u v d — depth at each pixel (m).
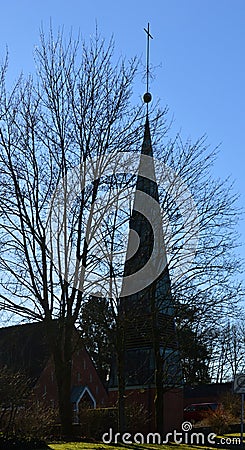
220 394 49.69
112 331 17.78
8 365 33.19
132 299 18.11
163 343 21.36
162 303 19.42
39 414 21.44
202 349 20.56
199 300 18.95
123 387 17.78
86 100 18.77
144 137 19.00
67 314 18.00
